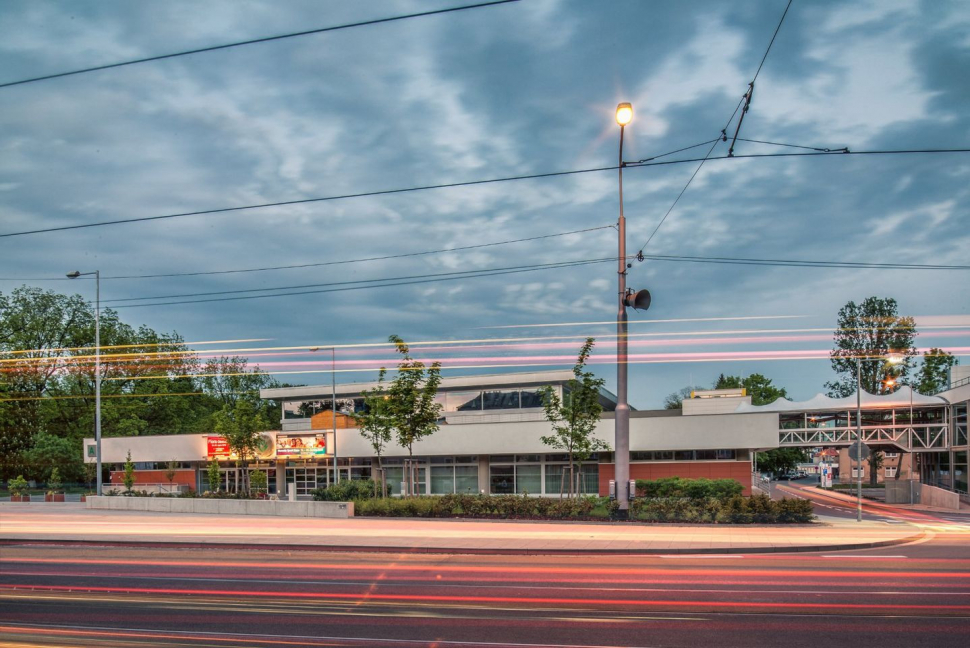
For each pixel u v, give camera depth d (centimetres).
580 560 1680
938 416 4694
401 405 3120
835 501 4675
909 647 873
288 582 1402
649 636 929
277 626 1009
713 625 988
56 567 1672
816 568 1527
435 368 3150
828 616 1041
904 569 1511
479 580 1398
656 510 2547
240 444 4141
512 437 3747
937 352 7075
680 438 3428
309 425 4641
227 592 1293
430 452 3903
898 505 4253
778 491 6109
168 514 3234
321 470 4412
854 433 4397
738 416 3356
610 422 3575
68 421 6347
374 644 904
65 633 981
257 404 7381
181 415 7056
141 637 954
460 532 2220
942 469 5097
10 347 6119
